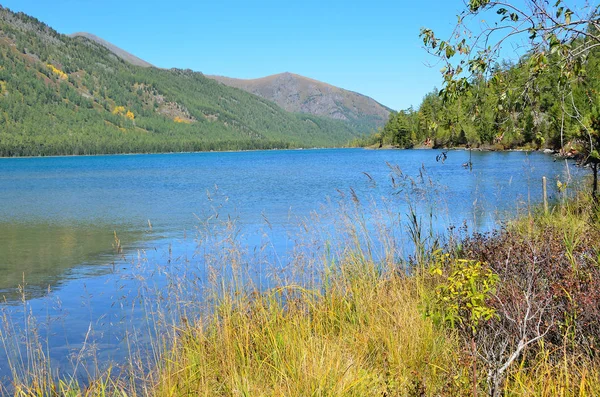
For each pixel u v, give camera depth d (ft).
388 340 17.33
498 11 17.12
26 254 52.26
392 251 26.35
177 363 18.15
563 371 13.32
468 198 70.90
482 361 14.10
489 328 15.85
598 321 14.58
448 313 16.19
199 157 617.62
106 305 30.76
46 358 22.77
